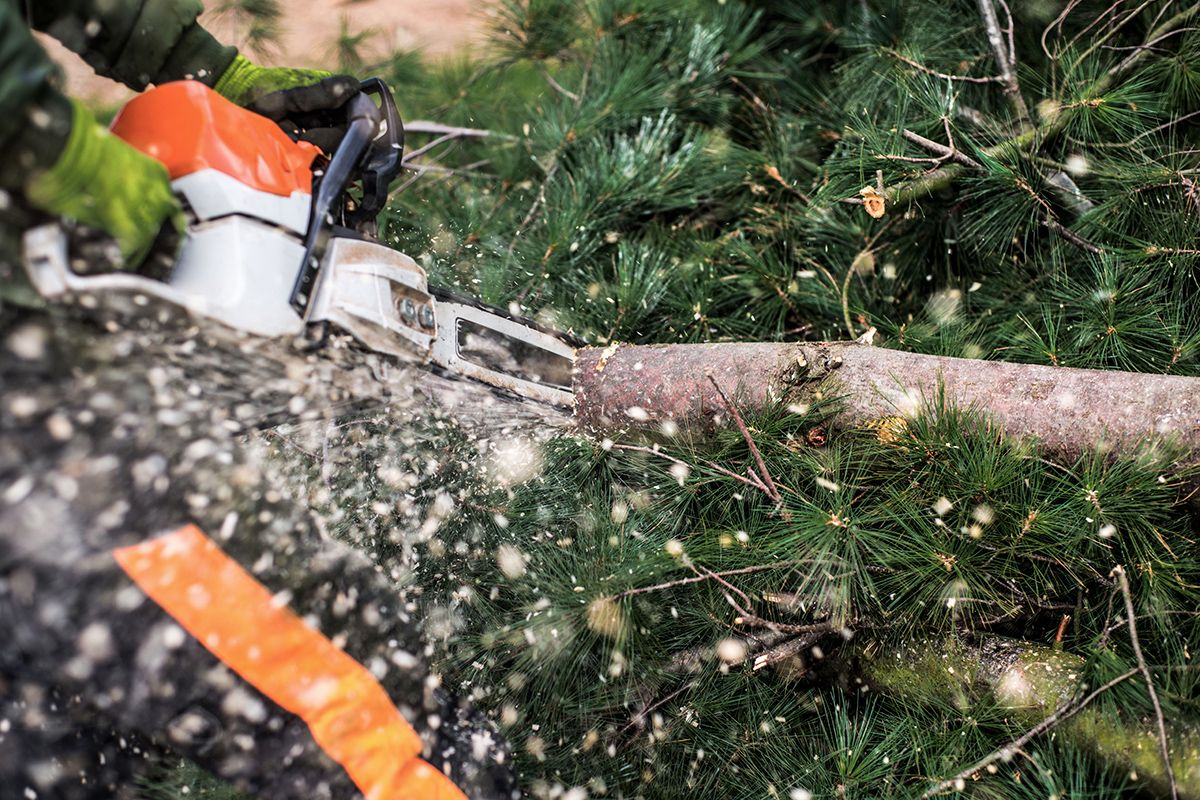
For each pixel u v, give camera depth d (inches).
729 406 66.8
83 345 43.4
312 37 153.0
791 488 67.4
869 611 66.4
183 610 43.5
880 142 78.5
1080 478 62.4
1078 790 57.5
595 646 68.4
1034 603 64.6
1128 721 57.9
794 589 68.2
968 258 84.5
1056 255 78.6
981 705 62.5
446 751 52.4
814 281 83.5
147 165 43.6
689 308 83.0
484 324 64.0
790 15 100.6
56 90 40.1
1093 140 79.4
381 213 91.8
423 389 60.8
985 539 63.4
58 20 50.7
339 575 48.7
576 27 106.6
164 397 45.3
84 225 42.0
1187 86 79.0
